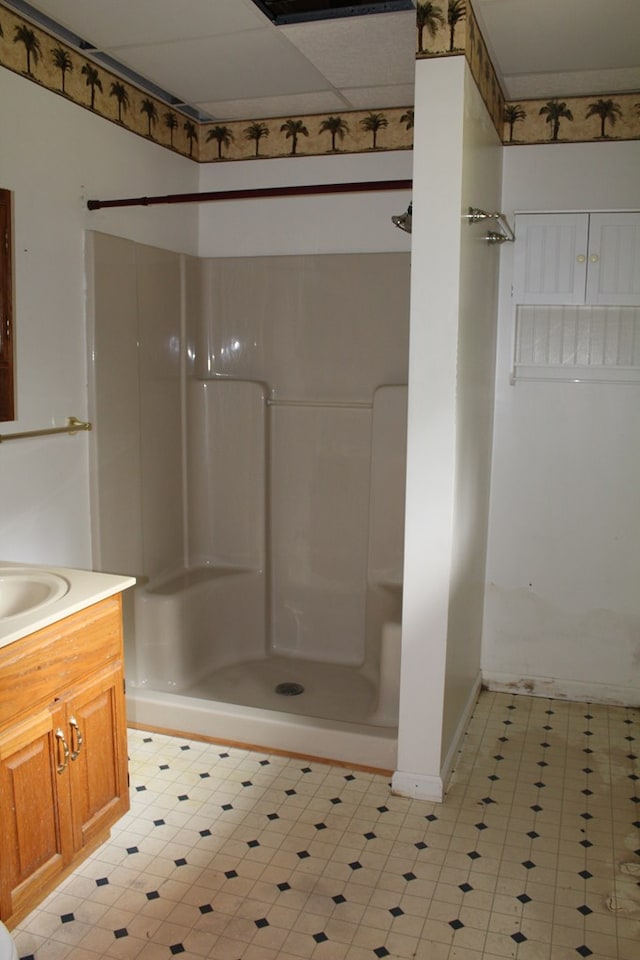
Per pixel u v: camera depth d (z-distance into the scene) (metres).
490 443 3.08
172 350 3.23
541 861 2.15
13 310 2.35
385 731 2.60
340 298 3.25
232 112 3.23
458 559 2.48
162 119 3.09
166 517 3.26
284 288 3.32
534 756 2.72
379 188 2.33
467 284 2.31
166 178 3.15
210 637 3.30
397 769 2.47
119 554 2.93
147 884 2.02
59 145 2.50
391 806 2.39
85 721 2.02
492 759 2.70
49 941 1.83
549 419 3.07
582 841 2.24
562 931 1.89
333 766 2.61
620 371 2.98
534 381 3.06
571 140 2.92
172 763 2.61
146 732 2.82
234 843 2.20
